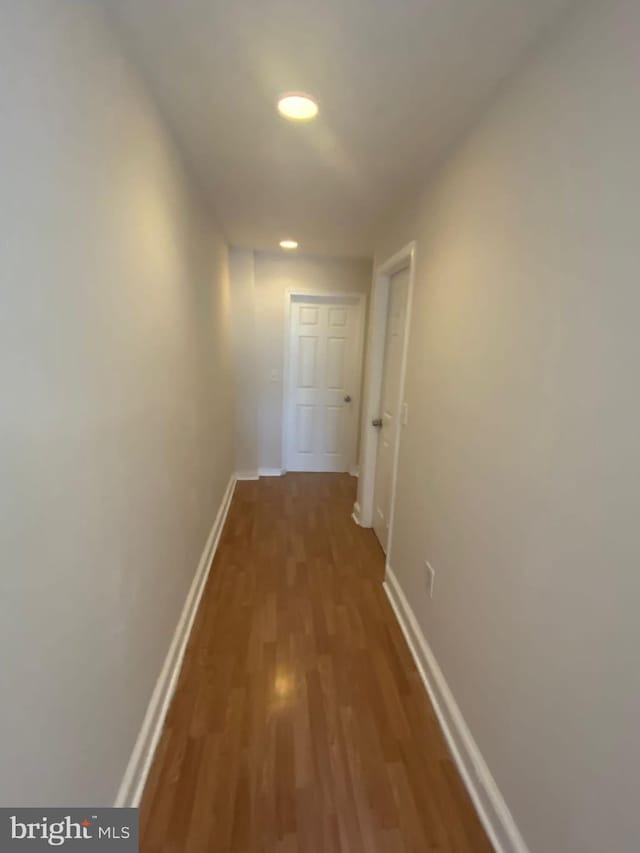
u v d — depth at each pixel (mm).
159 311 1523
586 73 913
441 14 1018
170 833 1190
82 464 945
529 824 1056
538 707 1033
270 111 1478
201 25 1084
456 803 1305
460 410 1544
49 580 812
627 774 768
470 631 1411
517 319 1177
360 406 4496
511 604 1164
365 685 1751
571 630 923
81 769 958
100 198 1029
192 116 1522
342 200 2328
